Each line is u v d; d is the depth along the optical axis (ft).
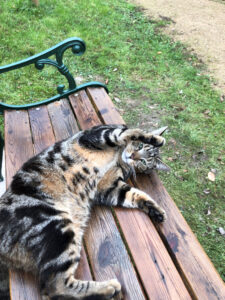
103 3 6.04
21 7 5.34
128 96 4.13
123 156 2.14
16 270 1.62
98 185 2.01
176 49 5.06
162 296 1.47
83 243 1.76
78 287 1.47
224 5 6.47
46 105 2.94
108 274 1.57
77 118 2.72
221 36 5.41
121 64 4.60
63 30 5.09
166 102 4.07
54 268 1.53
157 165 2.27
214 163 3.35
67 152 2.00
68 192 1.88
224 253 2.62
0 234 1.58
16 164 2.29
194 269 1.57
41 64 2.77
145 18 5.79
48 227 1.64
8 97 3.80
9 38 4.68
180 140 3.58
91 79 4.30
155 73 4.53
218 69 4.69
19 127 2.65
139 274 1.57
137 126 3.69
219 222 2.84
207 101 4.11
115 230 1.79
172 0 6.56
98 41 4.96
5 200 1.73
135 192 1.94
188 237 1.74
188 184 3.14
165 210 1.92
